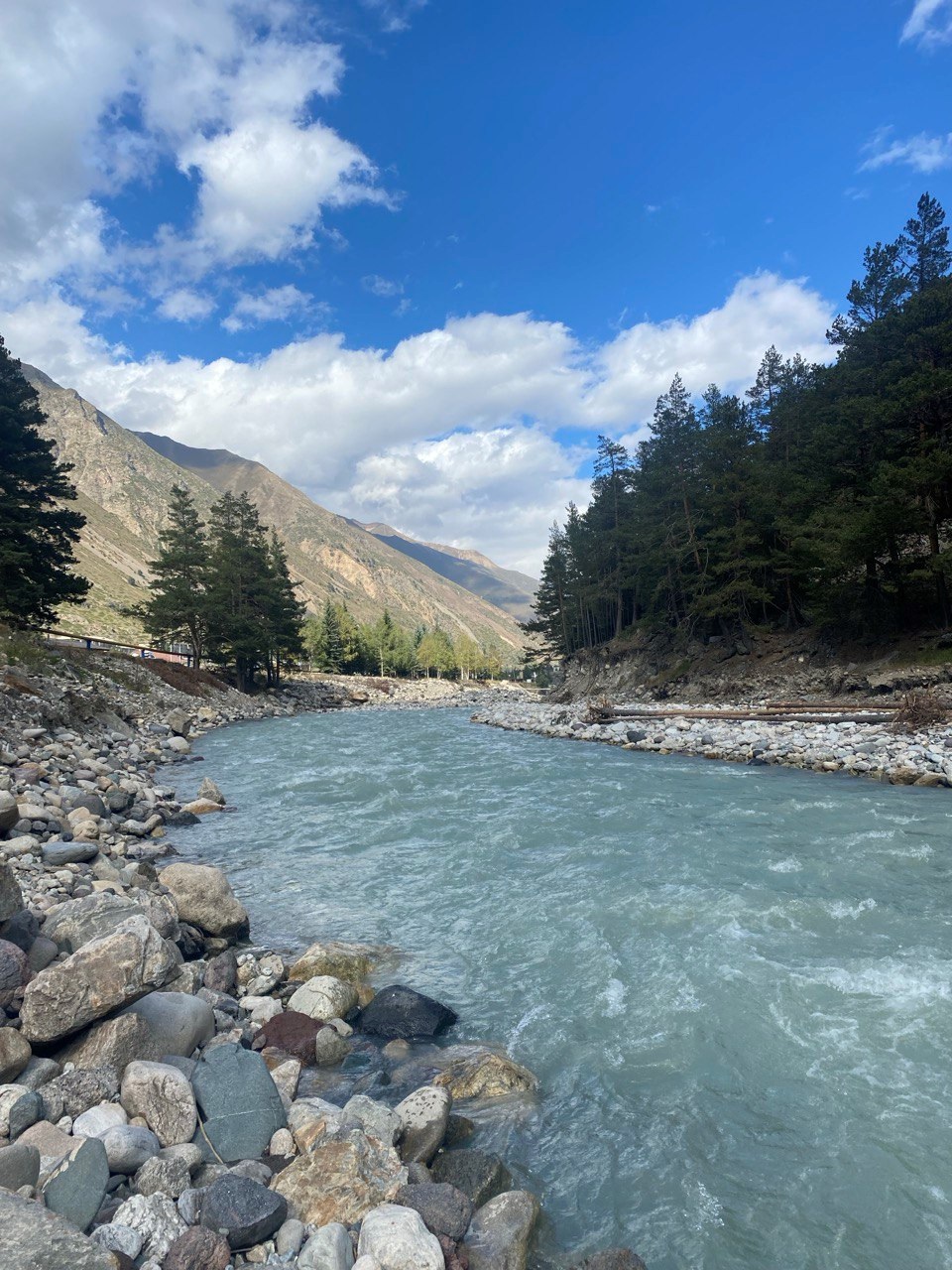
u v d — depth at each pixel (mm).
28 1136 3971
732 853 11531
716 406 56125
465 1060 5789
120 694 39094
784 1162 4559
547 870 10977
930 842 12086
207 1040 5812
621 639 67125
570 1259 3828
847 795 16766
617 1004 6664
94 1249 3127
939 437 33375
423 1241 3504
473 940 8461
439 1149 4668
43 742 20656
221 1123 4527
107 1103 4406
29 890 8539
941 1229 4008
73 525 39219
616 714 36594
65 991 4938
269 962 7688
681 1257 3859
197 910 8266
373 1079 5566
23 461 37562
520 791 18172
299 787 19703
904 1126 4816
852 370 37781
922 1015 6152
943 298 32750
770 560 47406
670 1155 4660
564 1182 4453
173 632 67812
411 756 26781
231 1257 3447
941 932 8023
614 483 72312
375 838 13508
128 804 15625
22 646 32938
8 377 37312
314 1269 3311
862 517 33688
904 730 24469
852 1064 5527
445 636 178875
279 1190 3945
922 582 35500
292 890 10523
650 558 56375
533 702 73375
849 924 8320
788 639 45969
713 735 28078
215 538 73250
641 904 9188
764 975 6996
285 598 75688
